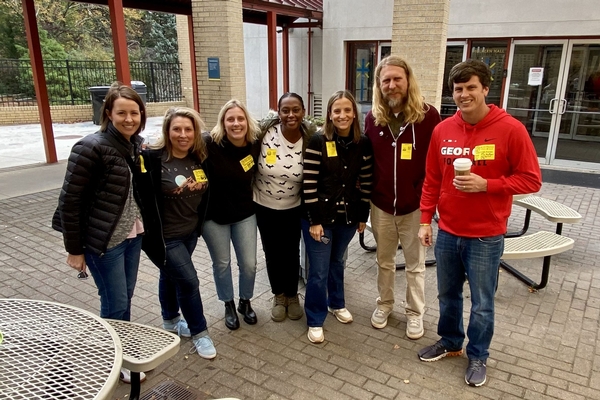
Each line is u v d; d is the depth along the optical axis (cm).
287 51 1129
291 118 284
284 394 260
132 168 246
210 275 416
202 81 825
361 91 1063
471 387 265
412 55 671
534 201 491
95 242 234
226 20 775
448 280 273
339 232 306
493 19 842
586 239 502
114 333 193
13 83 1706
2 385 157
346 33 1023
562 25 792
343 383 269
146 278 408
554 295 375
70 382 160
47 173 802
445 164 253
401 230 304
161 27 2684
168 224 271
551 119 854
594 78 802
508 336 315
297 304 345
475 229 248
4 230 526
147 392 260
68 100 1700
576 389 263
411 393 260
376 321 327
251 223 314
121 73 676
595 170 841
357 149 289
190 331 297
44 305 216
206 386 266
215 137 286
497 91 887
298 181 304
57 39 2212
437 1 638
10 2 1897
